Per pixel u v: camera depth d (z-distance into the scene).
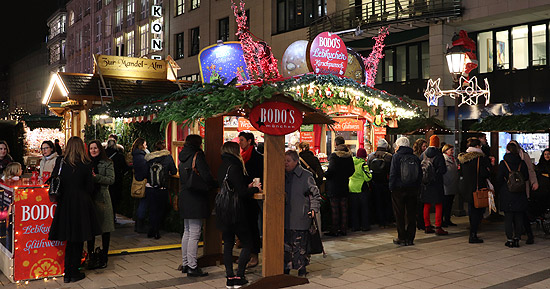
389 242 9.20
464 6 19.70
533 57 19.62
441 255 8.08
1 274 6.87
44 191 6.58
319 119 7.06
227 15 31.45
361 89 10.58
